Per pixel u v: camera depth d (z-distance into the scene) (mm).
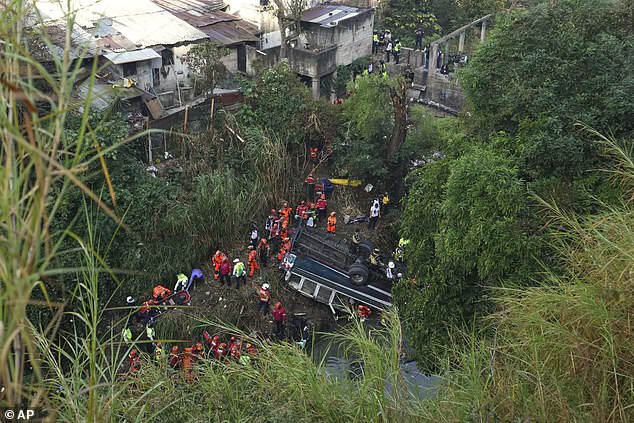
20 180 2303
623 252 5539
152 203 18078
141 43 22031
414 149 22906
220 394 6242
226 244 19953
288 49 27531
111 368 4246
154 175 20328
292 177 22281
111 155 16703
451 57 30125
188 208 18906
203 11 27812
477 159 11609
